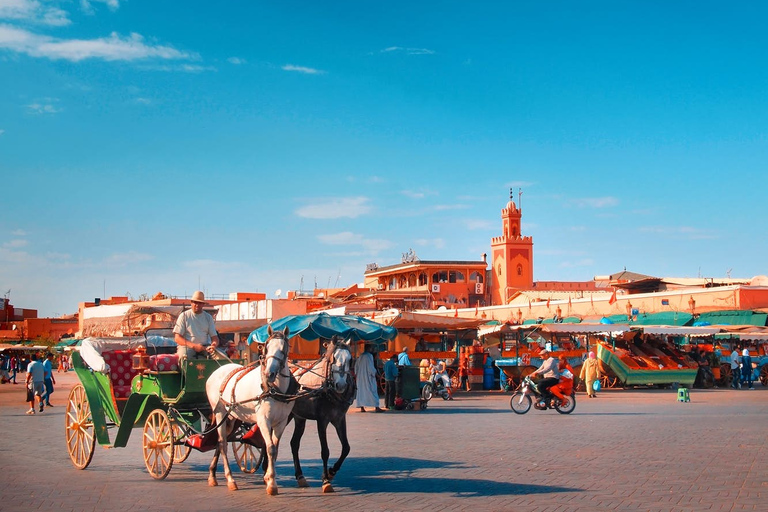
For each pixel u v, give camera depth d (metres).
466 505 10.70
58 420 24.41
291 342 33.59
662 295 55.06
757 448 16.02
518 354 37.31
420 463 14.48
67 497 11.37
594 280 105.19
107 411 13.55
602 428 20.19
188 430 12.81
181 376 12.73
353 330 25.66
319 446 17.12
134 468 14.12
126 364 14.17
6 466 14.38
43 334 101.81
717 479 12.42
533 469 13.57
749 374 41.47
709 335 43.34
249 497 11.40
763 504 10.55
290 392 11.80
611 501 10.82
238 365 12.65
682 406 27.92
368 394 26.66
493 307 70.75
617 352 39.34
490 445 16.94
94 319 61.56
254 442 12.56
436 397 33.28
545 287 105.44
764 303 50.38
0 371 56.16
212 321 13.87
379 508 10.57
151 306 26.73
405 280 110.19
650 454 15.21
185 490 11.96
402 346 37.12
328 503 10.95
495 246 107.12
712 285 65.94
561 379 25.34
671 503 10.65
